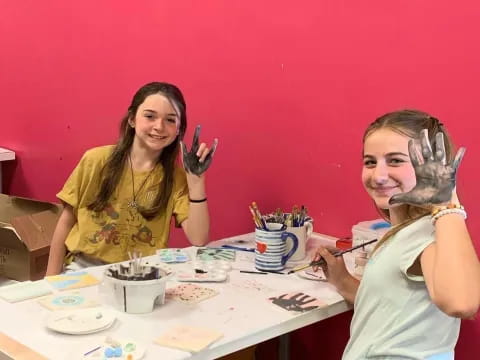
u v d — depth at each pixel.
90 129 2.80
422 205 1.14
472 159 1.64
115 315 1.35
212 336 1.25
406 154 1.26
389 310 1.21
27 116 3.12
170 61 2.40
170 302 1.44
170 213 2.01
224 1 2.18
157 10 2.42
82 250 1.99
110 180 1.96
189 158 1.90
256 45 2.10
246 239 1.99
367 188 1.32
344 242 1.84
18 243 2.08
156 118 1.91
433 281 1.10
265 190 2.14
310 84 1.97
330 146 1.94
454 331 1.22
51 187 3.06
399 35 1.75
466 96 1.63
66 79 2.88
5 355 1.17
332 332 1.97
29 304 1.41
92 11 2.69
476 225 1.65
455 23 1.63
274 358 2.16
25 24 3.04
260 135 2.13
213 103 2.27
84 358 1.15
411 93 1.74
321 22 1.92
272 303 1.45
